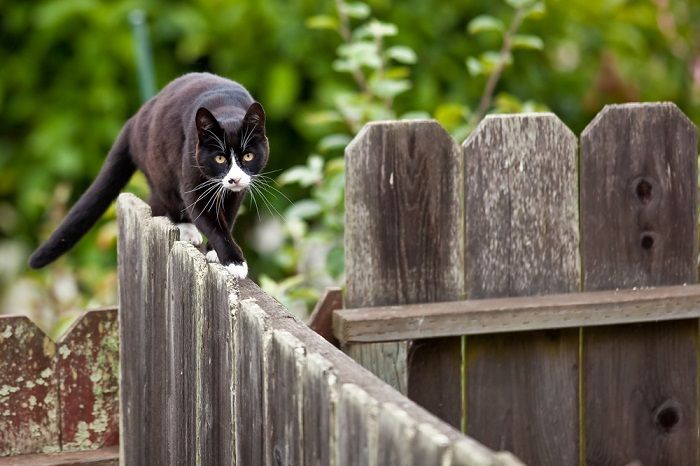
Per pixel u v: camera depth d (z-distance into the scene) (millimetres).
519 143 6625
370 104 9688
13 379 7250
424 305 6512
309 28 13633
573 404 6832
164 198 8180
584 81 14203
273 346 4723
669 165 6879
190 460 5895
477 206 6617
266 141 7883
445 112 9508
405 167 6488
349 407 4086
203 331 5543
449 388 6645
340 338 6316
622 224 6855
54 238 8320
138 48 11344
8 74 14445
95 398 7434
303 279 9094
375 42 10195
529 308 6449
